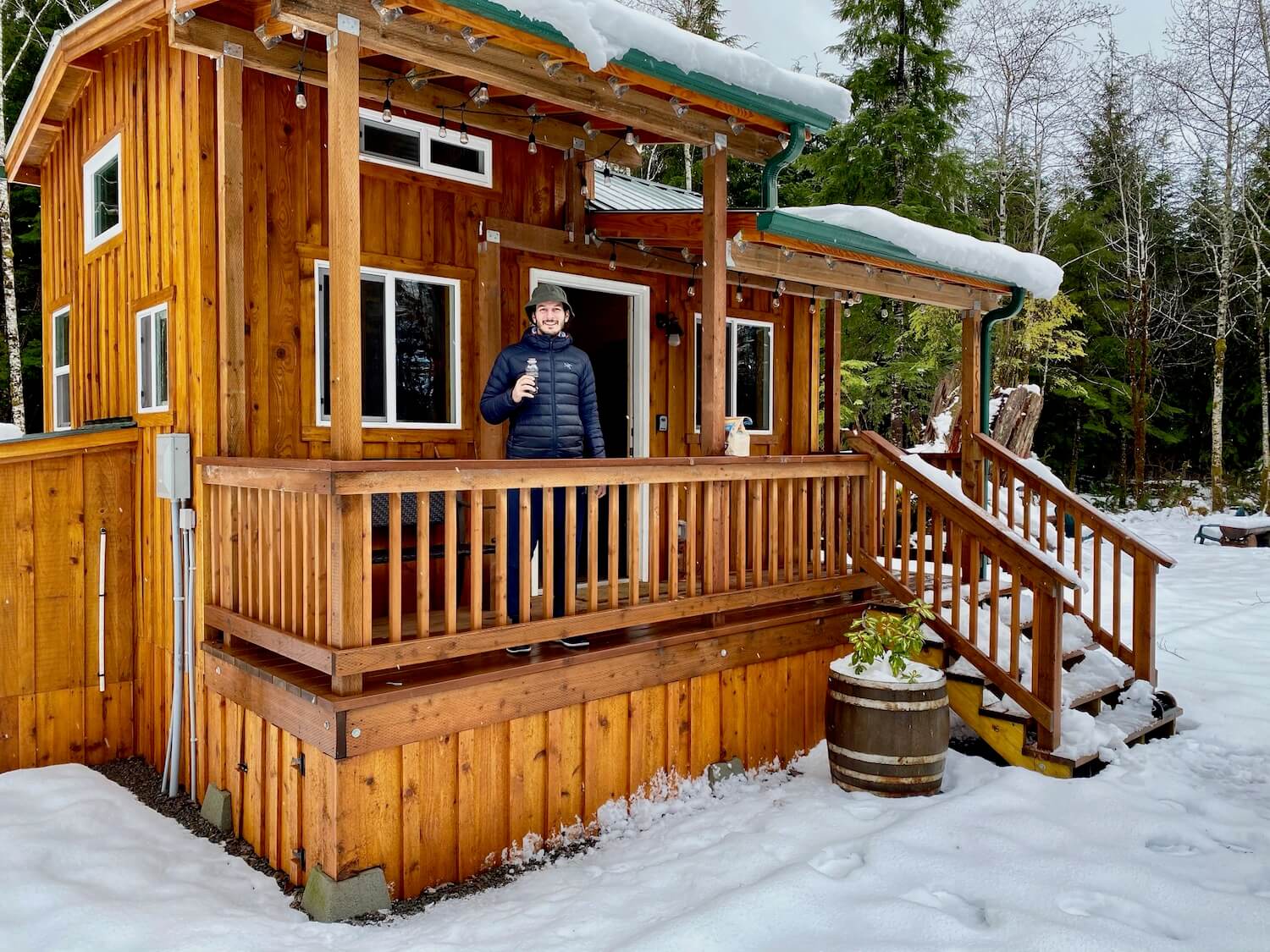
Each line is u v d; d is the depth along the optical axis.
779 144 5.25
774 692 4.91
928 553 8.53
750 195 20.73
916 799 4.13
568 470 3.91
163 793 4.51
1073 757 4.40
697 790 4.45
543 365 4.29
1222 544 14.09
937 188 17.06
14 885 3.27
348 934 3.10
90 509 5.02
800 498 5.11
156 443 4.78
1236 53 18.06
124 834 3.92
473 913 3.22
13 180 7.75
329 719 3.23
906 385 17.44
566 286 6.31
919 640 4.19
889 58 17.30
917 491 5.09
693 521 4.46
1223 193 20.73
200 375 4.37
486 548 5.46
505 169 5.73
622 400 7.43
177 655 4.41
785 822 3.87
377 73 4.93
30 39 14.41
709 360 4.94
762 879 3.22
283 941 3.02
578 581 5.90
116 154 5.58
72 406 6.55
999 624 5.34
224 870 3.69
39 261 15.80
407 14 3.61
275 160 4.67
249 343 4.58
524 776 3.79
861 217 5.71
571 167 6.03
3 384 14.93
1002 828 3.69
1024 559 4.57
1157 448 23.62
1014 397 10.44
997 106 19.78
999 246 6.88
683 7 20.86
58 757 4.90
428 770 3.48
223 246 4.30
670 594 4.36
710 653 4.51
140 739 5.12
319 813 3.31
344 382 3.41
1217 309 21.16
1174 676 6.32
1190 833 3.67
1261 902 3.05
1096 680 5.25
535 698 3.78
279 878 3.61
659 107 4.64
